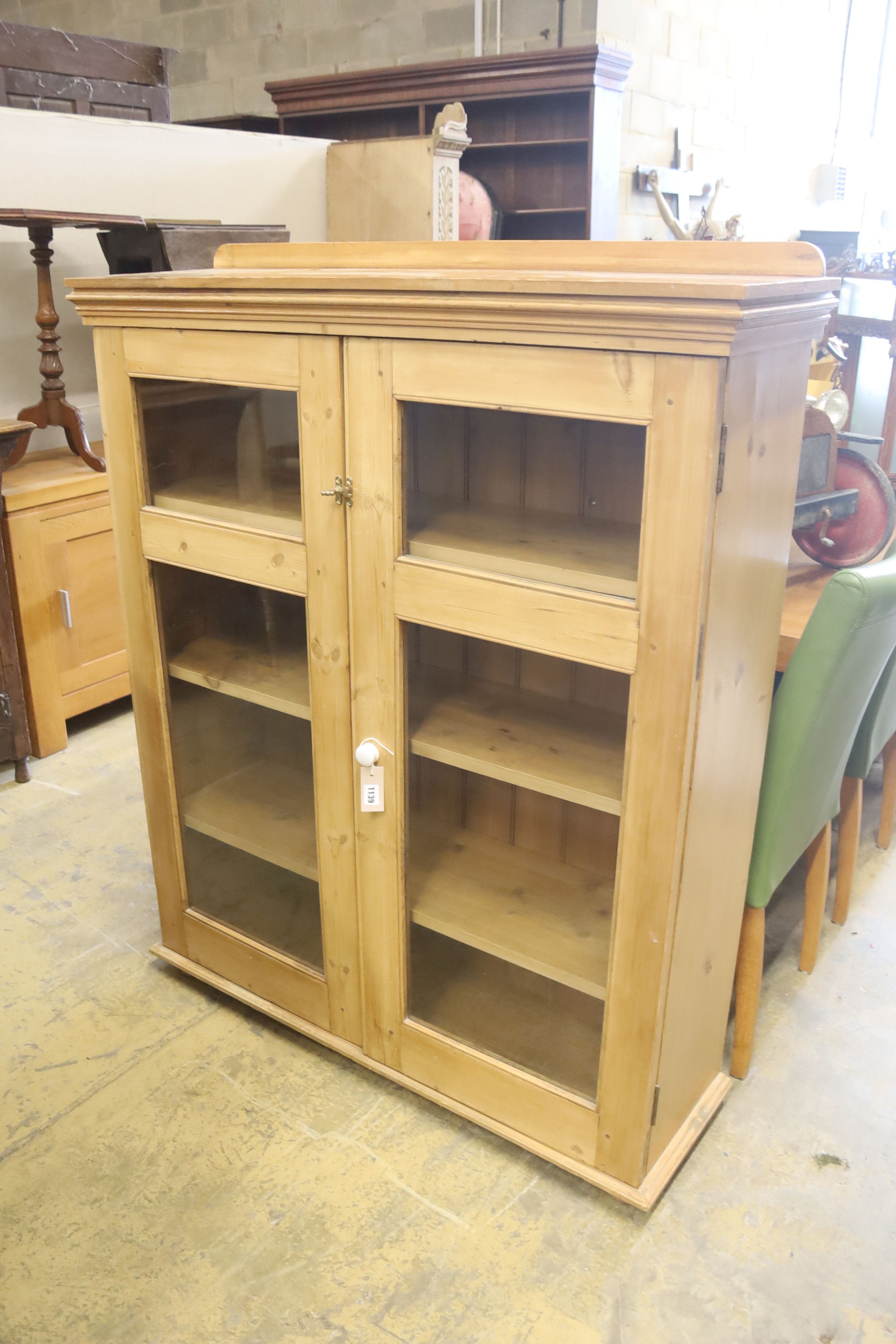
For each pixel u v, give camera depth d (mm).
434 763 1516
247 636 1590
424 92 4789
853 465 2129
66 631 2809
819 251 1197
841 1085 1702
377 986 1601
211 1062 1730
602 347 1070
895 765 2336
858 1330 1290
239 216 3482
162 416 1539
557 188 5004
